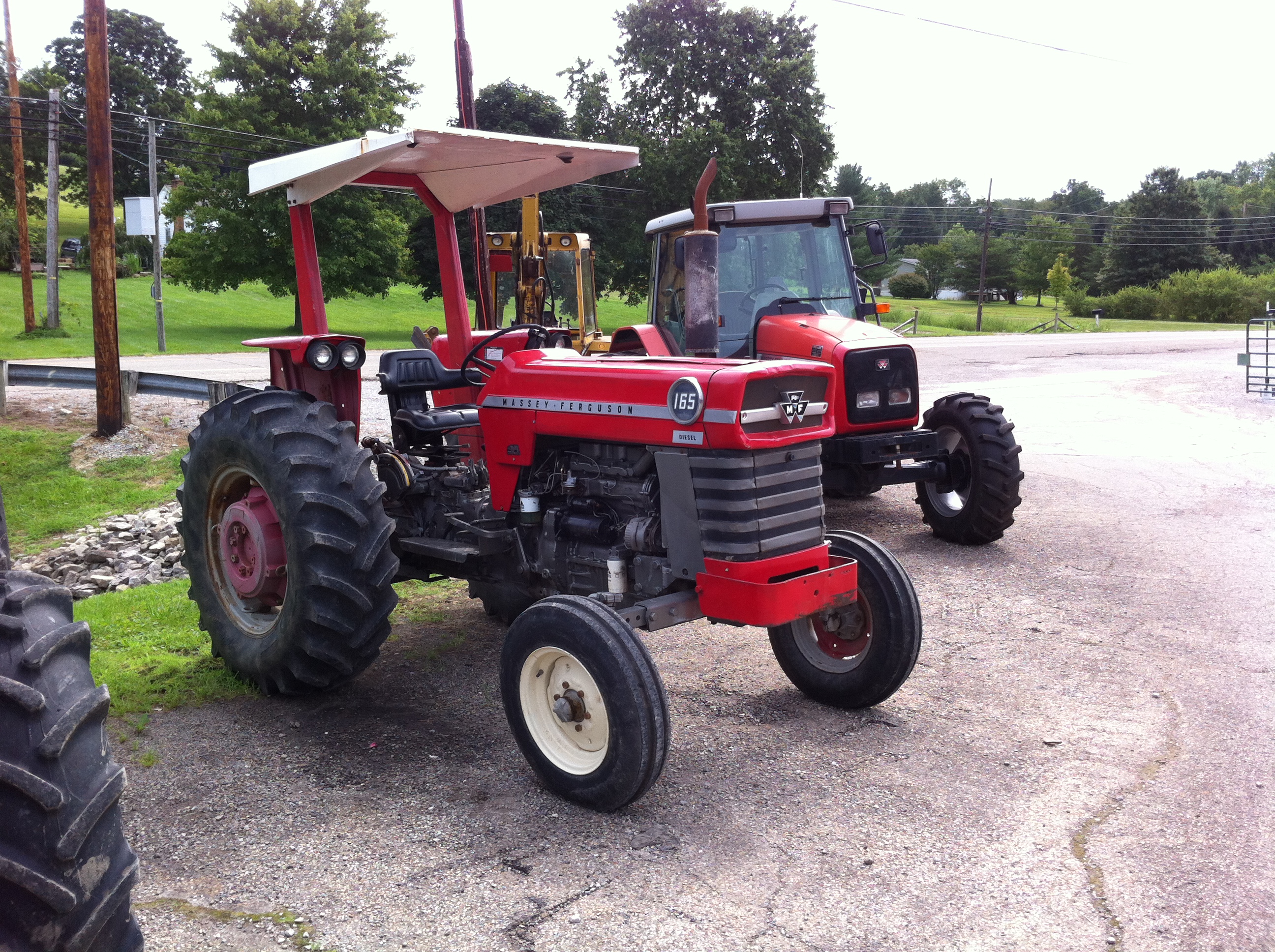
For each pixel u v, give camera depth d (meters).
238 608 4.47
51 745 1.87
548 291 13.31
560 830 3.16
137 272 48.75
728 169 35.41
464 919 2.66
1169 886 2.82
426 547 4.37
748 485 3.31
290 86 32.91
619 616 3.27
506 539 4.15
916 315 43.59
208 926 2.62
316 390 4.64
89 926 1.90
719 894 2.78
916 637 3.92
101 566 9.22
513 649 3.44
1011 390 17.11
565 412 3.81
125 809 3.28
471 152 4.40
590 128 38.16
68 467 12.30
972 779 3.52
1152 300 59.16
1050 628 5.24
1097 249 83.38
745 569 3.33
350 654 3.99
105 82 12.70
